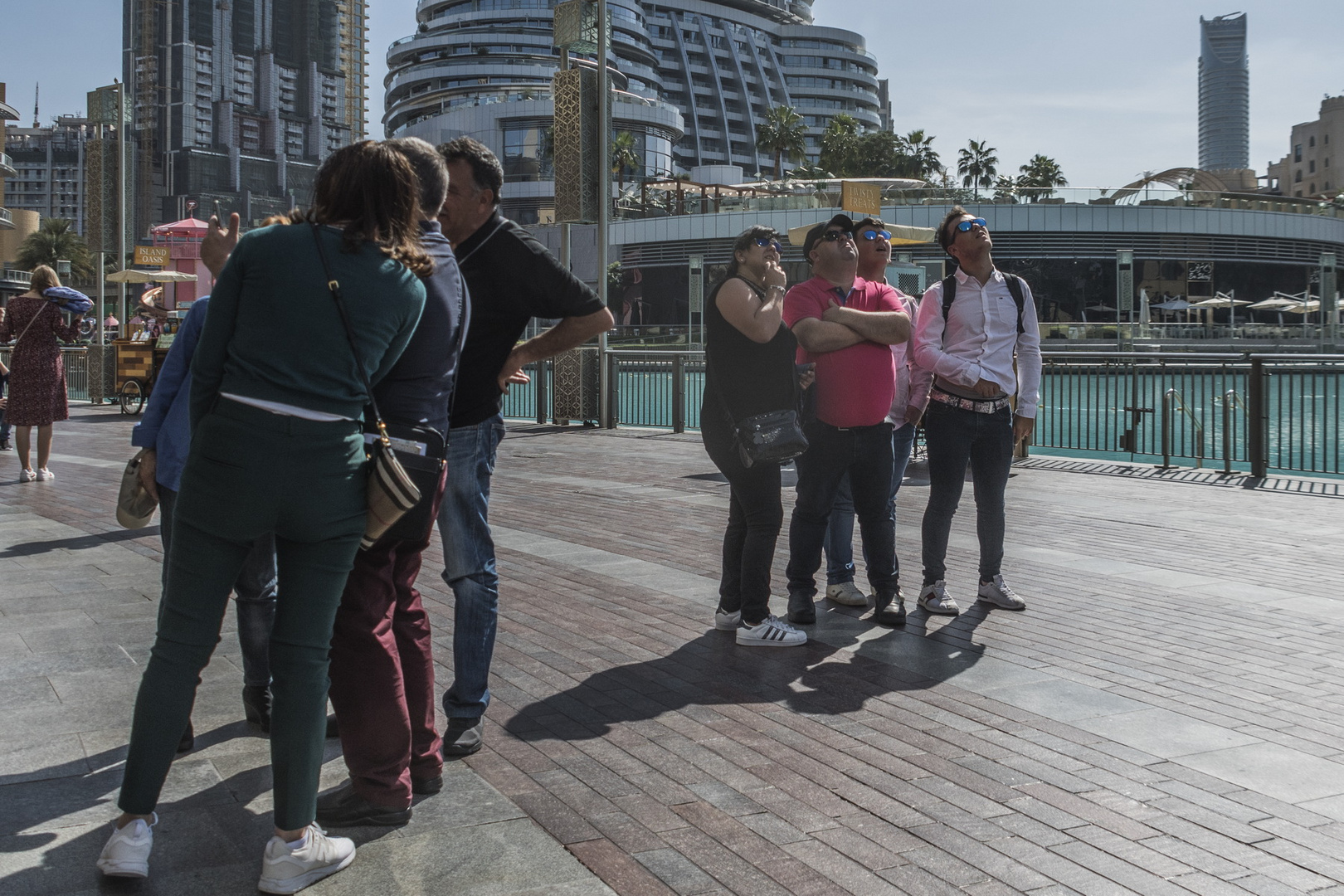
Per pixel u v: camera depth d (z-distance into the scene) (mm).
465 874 2572
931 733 3549
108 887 2496
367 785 2807
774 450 4332
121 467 11812
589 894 2465
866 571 5844
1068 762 3285
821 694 3965
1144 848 2703
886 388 4902
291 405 2393
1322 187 148625
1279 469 11258
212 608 2500
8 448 13758
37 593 5605
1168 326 49344
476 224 3367
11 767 3250
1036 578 6004
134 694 3955
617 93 108812
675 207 69000
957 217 5207
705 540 7258
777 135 90812
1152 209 60625
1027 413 5391
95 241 24688
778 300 4441
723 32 151250
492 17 124812
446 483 3387
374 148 2551
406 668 3037
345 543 2541
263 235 2434
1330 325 48562
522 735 3539
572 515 8352
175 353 3434
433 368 2891
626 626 4969
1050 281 63625
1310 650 4523
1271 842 2736
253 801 3010
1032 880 2531
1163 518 8141
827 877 2547
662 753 3367
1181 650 4527
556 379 18062
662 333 61781
